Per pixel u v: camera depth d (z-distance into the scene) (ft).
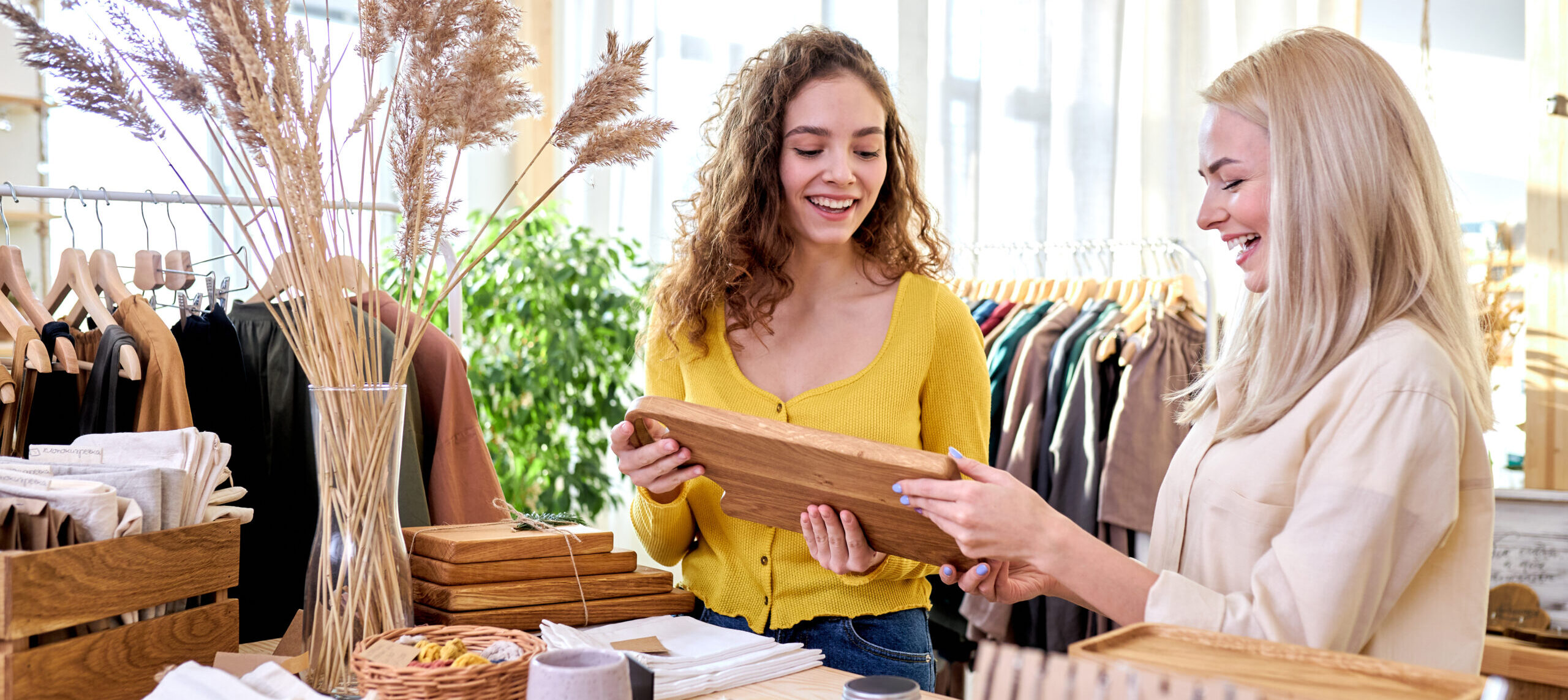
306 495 6.11
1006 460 8.91
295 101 3.59
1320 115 3.52
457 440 5.98
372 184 3.83
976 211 13.35
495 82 3.79
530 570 4.48
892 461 3.51
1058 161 13.56
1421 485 3.19
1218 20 13.21
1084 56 13.43
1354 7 12.34
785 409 4.80
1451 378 3.27
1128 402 8.45
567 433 12.80
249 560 5.83
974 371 5.02
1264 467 3.51
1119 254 13.37
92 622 3.61
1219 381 3.93
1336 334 3.49
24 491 3.59
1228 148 3.80
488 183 13.39
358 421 3.70
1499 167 11.34
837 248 5.09
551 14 13.80
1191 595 3.29
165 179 10.72
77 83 3.42
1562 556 7.80
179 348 5.43
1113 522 8.29
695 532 5.11
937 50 13.44
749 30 13.67
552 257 11.89
